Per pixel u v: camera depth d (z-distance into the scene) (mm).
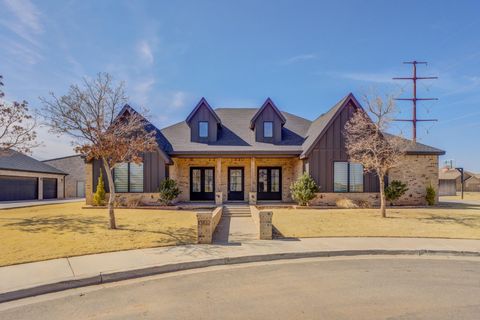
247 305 4988
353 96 18047
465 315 4594
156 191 18000
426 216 14211
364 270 6922
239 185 20625
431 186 18859
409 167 18828
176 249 8367
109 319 4543
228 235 10445
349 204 17141
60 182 33156
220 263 7473
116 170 18234
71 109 11117
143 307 4965
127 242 9031
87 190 18438
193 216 14125
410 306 4922
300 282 6105
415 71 28766
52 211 16531
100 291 5754
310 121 23828
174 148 19297
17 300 5406
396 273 6695
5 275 6262
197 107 20312
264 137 20234
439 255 8375
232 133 21172
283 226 11734
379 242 9297
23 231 10547
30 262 7105
